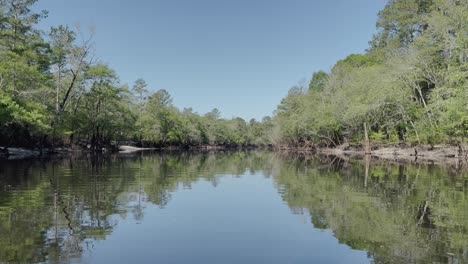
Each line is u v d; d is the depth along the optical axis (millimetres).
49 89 42875
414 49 47219
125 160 42156
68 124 50031
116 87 61312
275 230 11023
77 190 17703
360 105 52500
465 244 9383
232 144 161125
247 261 8383
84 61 49938
